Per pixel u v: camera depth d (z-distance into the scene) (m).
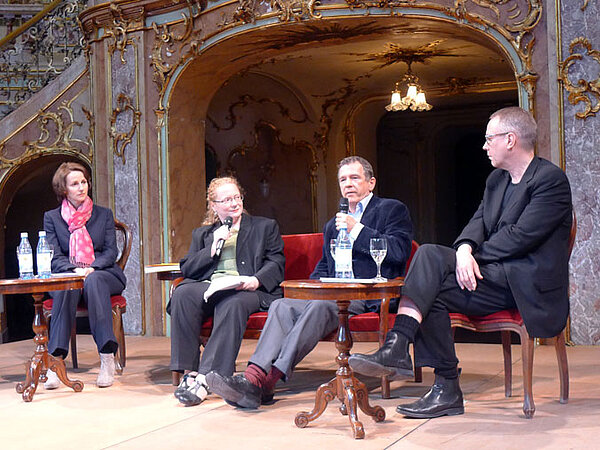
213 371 3.75
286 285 3.44
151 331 7.69
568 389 3.80
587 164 5.85
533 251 3.52
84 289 4.80
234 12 7.07
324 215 11.63
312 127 11.40
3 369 5.67
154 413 3.92
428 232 13.96
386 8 6.53
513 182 3.70
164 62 7.58
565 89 5.92
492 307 3.58
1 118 8.92
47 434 3.57
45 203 11.01
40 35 9.34
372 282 3.36
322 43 7.52
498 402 3.85
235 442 3.27
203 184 8.09
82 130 8.40
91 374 5.29
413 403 3.58
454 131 14.60
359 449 3.08
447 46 9.13
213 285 4.17
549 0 5.96
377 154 14.05
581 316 5.88
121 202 7.86
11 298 11.20
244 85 10.46
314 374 4.92
